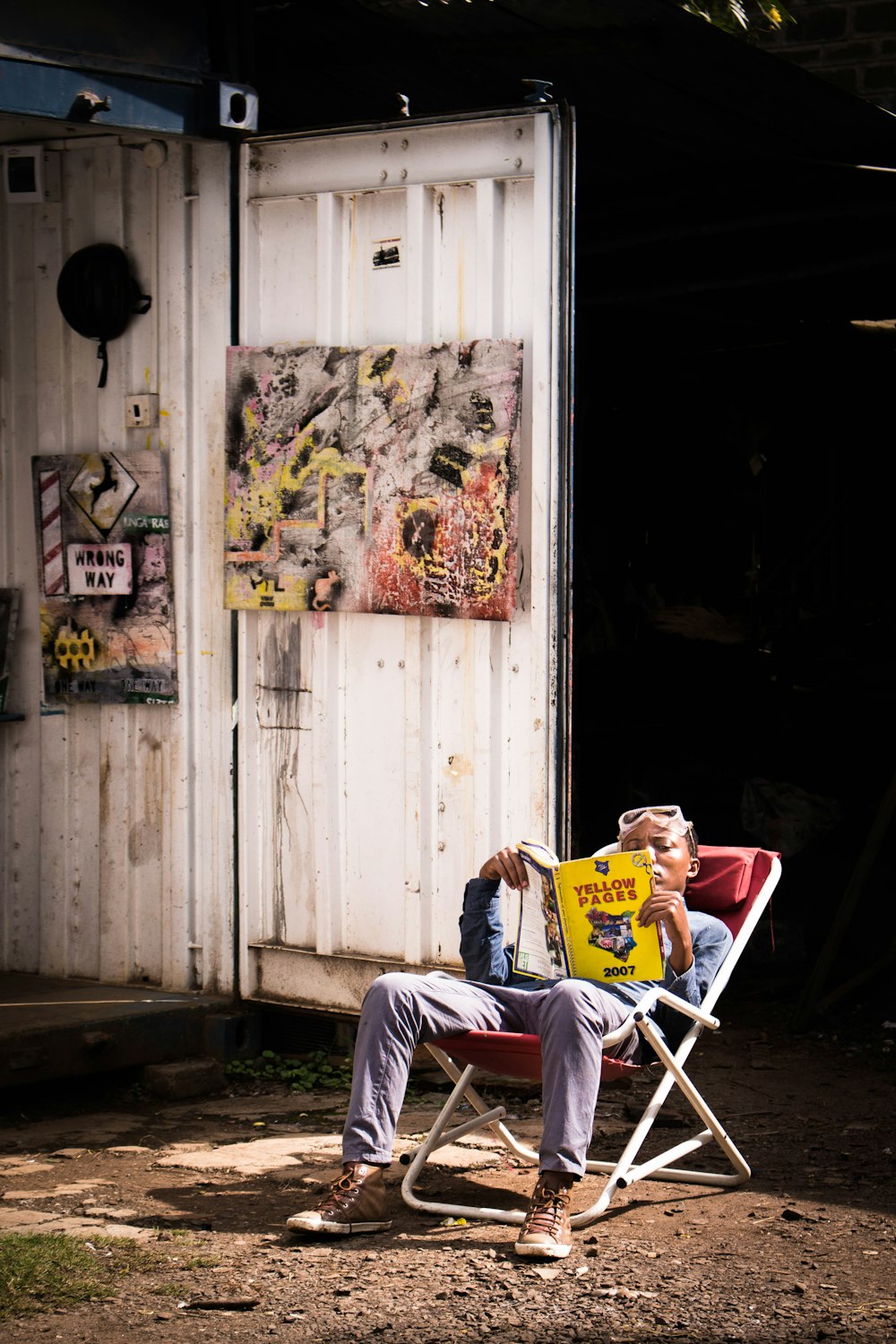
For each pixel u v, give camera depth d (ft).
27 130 22.22
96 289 21.99
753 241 26.50
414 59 22.91
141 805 22.29
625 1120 18.90
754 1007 24.47
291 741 20.90
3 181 22.82
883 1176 16.71
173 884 22.00
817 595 36.11
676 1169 16.98
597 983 15.70
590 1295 13.52
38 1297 13.50
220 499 21.29
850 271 27.14
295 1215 15.69
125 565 21.93
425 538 19.34
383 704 20.12
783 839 30.04
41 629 22.67
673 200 25.95
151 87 20.02
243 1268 14.20
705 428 34.96
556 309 18.52
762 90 22.12
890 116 22.95
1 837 23.61
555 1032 14.78
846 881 28.78
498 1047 15.21
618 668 31.14
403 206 19.77
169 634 21.72
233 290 21.13
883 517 36.17
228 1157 17.65
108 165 22.04
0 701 23.25
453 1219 15.46
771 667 33.37
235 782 21.42
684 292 27.37
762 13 33.55
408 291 19.65
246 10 20.94
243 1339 12.67
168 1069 20.44
